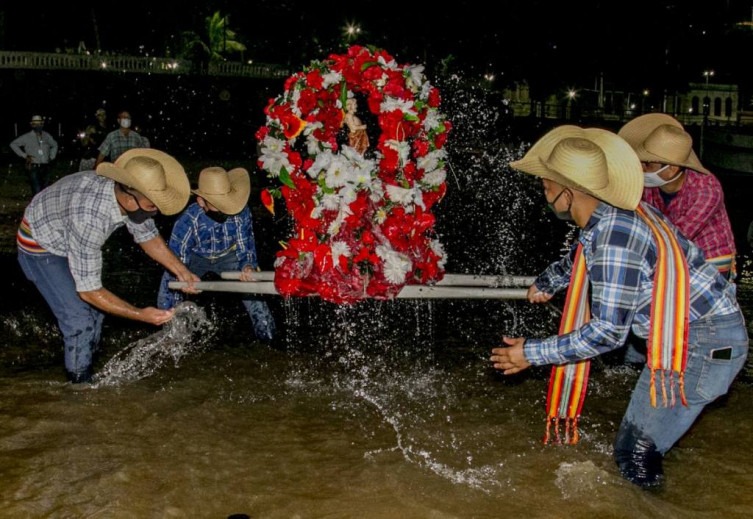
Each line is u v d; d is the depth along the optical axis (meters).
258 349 7.13
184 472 4.75
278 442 5.21
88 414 5.55
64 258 5.77
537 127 36.16
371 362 6.89
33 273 5.78
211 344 7.22
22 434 5.21
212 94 38.88
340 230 5.53
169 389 6.07
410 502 4.44
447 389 6.27
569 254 4.79
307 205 5.57
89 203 5.32
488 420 5.64
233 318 8.06
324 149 5.61
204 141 34.62
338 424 5.53
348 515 4.30
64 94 34.88
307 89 5.59
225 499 4.46
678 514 4.34
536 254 12.06
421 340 7.56
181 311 7.26
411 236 5.64
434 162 5.75
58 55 40.22
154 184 5.27
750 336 7.56
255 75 50.06
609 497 4.44
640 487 4.50
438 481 4.69
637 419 4.39
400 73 5.67
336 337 7.56
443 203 16.97
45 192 5.56
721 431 5.44
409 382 6.41
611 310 3.97
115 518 4.20
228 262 6.79
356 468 4.85
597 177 3.99
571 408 4.58
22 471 4.73
